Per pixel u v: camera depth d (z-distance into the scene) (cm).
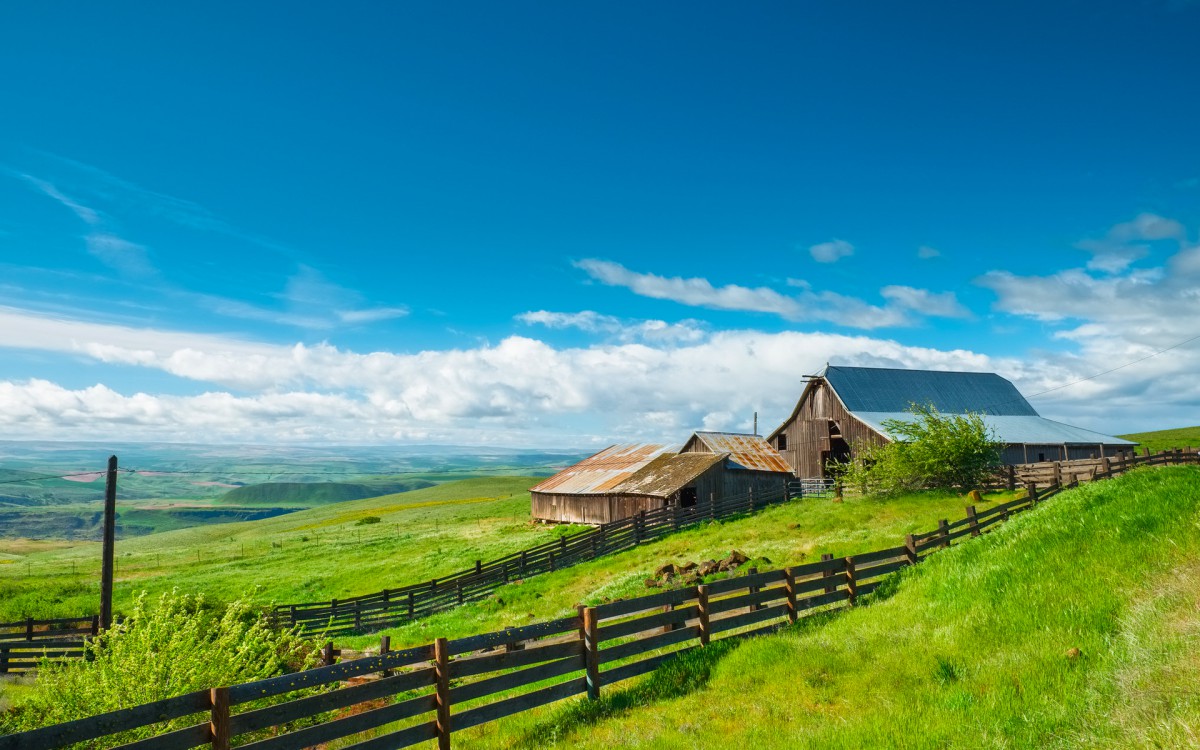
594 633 1076
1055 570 1142
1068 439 4622
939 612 1133
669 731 867
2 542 12650
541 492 6012
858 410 4884
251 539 8119
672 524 3856
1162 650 788
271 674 1361
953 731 730
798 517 3441
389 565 4812
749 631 1244
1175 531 1152
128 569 5900
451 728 929
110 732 698
